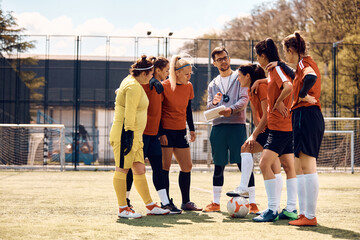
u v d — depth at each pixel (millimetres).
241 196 4250
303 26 28578
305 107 3715
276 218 4074
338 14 26969
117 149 4160
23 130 17781
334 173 14641
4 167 14828
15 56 19406
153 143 4660
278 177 4254
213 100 5113
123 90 4148
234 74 5070
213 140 4957
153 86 4535
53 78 28062
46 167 15117
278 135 4035
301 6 28641
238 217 4305
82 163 21188
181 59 4844
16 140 17594
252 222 3990
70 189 7559
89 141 22406
